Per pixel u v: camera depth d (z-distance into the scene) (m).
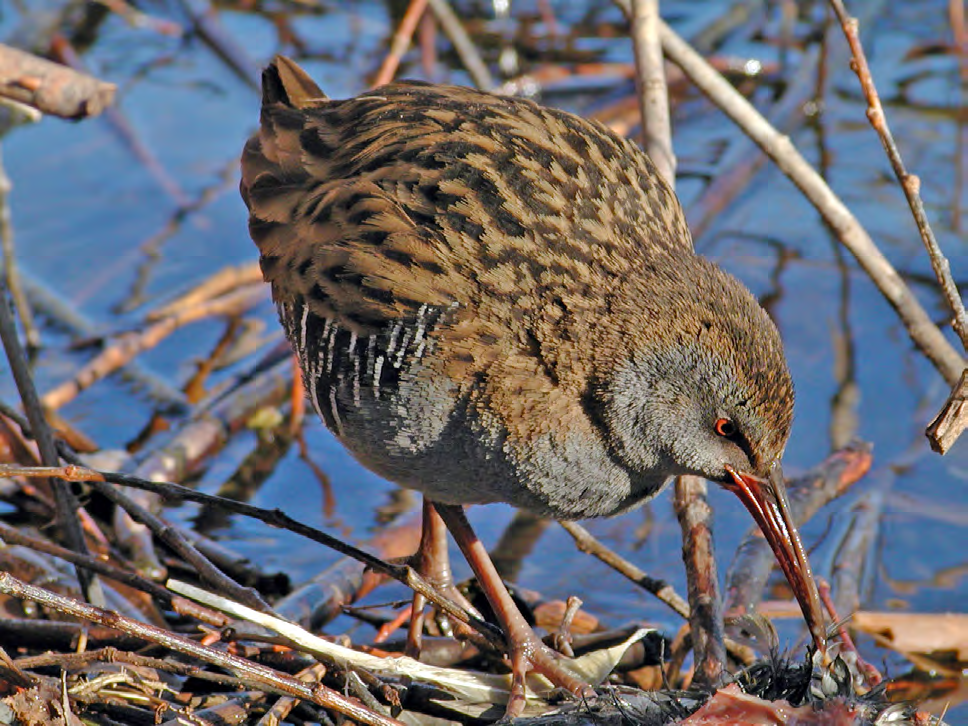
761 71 17.08
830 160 15.53
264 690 8.23
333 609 10.23
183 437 12.14
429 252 8.67
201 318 14.13
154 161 15.55
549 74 16.80
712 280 8.64
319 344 9.05
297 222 9.40
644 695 8.37
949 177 15.10
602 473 8.96
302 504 11.97
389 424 8.84
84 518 10.72
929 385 13.01
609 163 9.04
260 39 17.30
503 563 11.45
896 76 16.62
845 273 14.27
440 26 16.83
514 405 8.60
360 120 9.56
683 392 8.59
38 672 8.77
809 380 13.16
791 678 8.45
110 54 17.08
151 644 9.31
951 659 9.99
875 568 11.05
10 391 12.66
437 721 8.81
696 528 9.62
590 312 8.58
